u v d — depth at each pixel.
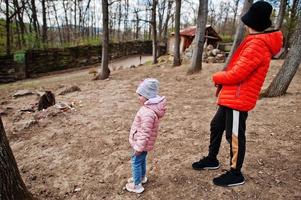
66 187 3.85
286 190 3.35
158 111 3.20
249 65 2.88
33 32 26.81
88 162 4.47
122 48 37.91
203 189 3.44
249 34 3.03
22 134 5.95
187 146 4.77
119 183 3.79
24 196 3.19
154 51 22.53
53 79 18.38
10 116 7.95
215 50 19.34
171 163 4.16
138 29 50.66
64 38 37.59
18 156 4.91
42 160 4.68
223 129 3.51
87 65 28.73
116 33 55.47
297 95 7.73
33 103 9.53
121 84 12.32
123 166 4.24
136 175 3.46
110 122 6.39
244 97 3.03
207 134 5.29
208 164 3.82
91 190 3.72
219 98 3.24
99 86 12.08
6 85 16.97
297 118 5.80
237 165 3.31
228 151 4.37
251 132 5.19
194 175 3.75
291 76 7.67
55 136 5.72
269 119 5.86
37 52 22.00
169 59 24.52
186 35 30.91
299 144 4.56
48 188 3.86
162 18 41.97
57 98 9.59
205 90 9.74
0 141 2.87
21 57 20.39
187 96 8.95
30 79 20.45
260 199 3.21
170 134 5.38
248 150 4.41
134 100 8.68
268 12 2.85
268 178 3.60
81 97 9.59
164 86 11.07
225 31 55.12
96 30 48.62
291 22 20.27
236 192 3.34
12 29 27.41
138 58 36.91
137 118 3.25
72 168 4.34
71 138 5.55
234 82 3.01
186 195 3.37
